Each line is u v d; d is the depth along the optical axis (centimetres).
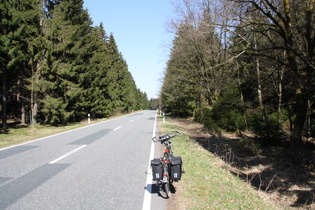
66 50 2217
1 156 818
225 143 1417
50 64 2075
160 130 1722
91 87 2941
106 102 3716
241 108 1866
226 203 436
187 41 2108
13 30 1789
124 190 496
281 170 896
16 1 1759
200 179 580
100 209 403
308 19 962
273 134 1255
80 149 955
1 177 578
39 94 2236
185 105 3112
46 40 1986
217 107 1959
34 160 760
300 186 746
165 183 461
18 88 2230
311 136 1339
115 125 2177
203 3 1619
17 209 399
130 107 7056
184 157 815
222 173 669
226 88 2002
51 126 2258
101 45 4378
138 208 409
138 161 753
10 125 2280
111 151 917
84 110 3150
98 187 512
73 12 2719
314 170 863
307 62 892
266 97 1881
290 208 588
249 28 1380
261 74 1673
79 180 559
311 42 963
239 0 1016
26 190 489
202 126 2245
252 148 1182
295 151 977
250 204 444
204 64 2223
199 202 438
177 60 2477
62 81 2192
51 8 2228
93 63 3030
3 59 1662
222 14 1125
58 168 664
